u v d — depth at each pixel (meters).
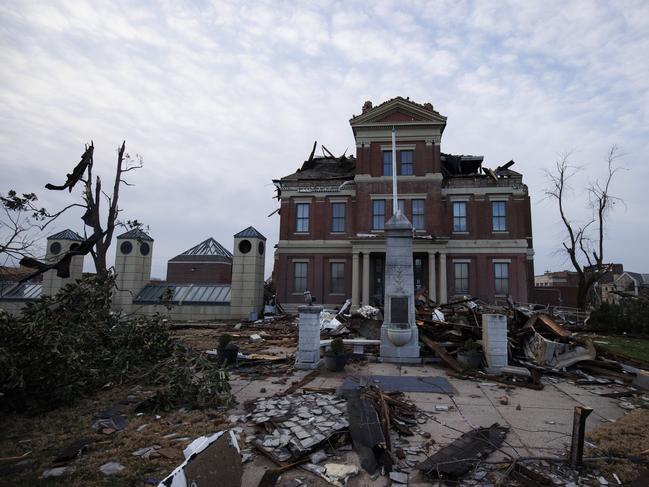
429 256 26.53
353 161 34.66
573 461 4.62
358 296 26.70
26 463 4.63
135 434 5.48
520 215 27.58
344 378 9.03
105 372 7.99
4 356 5.89
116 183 20.56
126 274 23.95
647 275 60.09
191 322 22.38
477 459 4.71
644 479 4.39
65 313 7.79
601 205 31.42
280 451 4.80
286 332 17.64
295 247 29.53
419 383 8.45
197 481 3.48
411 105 27.94
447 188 28.44
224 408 6.66
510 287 26.81
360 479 4.35
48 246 24.05
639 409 7.06
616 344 15.46
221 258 35.91
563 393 8.12
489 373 9.59
